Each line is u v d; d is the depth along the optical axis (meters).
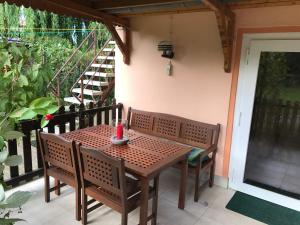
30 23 6.68
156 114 3.47
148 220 2.27
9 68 1.70
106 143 2.55
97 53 6.45
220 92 3.04
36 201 2.72
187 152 2.42
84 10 3.03
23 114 1.32
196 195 2.83
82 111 3.45
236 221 2.54
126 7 3.00
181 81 3.33
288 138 2.79
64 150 2.29
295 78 2.62
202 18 3.03
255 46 2.75
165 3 2.71
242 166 3.04
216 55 3.00
